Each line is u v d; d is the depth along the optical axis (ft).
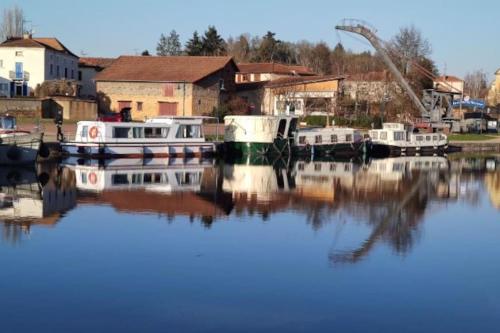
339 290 55.06
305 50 524.11
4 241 69.77
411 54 322.96
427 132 247.09
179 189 114.52
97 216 85.25
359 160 197.88
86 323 46.55
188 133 181.98
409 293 54.70
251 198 105.70
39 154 154.10
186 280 56.75
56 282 55.36
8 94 266.36
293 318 48.42
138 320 47.26
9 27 376.89
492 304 52.39
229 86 270.87
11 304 50.01
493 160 209.46
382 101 282.15
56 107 224.53
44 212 87.40
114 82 247.29
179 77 244.01
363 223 85.56
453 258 66.95
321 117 263.70
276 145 193.26
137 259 63.16
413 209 99.19
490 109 373.40
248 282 56.59
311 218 87.86
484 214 95.66
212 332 45.52
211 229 78.33
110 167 150.30
